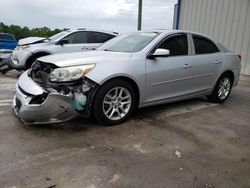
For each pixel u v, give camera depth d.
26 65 8.34
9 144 3.46
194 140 3.82
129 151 3.39
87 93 3.84
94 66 3.91
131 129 4.11
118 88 4.14
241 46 11.00
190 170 3.02
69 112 3.77
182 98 5.14
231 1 11.17
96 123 4.27
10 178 2.74
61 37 8.87
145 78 4.38
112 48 4.95
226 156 3.39
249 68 10.81
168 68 4.68
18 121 4.25
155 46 4.59
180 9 13.31
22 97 3.80
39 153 3.26
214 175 2.94
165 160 3.21
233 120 4.78
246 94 7.11
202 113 5.11
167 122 4.50
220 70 5.68
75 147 3.45
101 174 2.87
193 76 5.15
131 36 5.17
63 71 3.73
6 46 14.69
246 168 3.12
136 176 2.86
